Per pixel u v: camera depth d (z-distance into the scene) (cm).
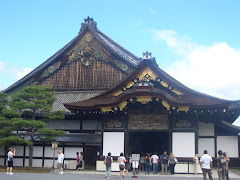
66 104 3625
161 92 3381
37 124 3494
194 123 3484
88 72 4925
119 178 2808
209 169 2322
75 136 4066
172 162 3219
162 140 4469
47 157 4091
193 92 3525
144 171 3600
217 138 3938
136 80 3609
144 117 3594
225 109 3362
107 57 4888
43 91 3825
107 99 3703
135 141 4462
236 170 3766
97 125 4106
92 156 3984
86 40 5003
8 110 3616
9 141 3575
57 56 5003
